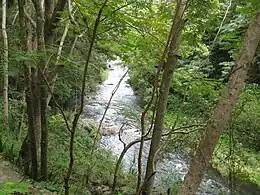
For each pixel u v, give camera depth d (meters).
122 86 19.34
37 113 6.44
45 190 5.52
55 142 9.14
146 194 5.70
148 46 4.92
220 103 3.13
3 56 4.48
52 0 5.84
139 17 4.45
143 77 6.95
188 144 9.27
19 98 11.23
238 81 3.09
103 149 10.42
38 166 6.48
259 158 10.10
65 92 10.59
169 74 5.27
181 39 5.07
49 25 5.72
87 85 13.20
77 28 4.18
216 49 11.87
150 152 5.62
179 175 9.33
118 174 8.27
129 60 5.36
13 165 6.32
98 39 4.85
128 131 13.36
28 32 5.46
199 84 5.14
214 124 3.11
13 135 8.40
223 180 9.39
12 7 10.73
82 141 10.40
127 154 11.09
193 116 6.61
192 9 4.21
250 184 9.22
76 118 3.58
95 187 7.19
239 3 4.44
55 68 5.61
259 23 3.11
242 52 3.12
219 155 10.26
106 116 14.66
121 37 5.17
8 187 2.28
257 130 9.02
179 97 6.50
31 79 5.86
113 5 3.81
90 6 3.73
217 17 4.77
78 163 7.98
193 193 3.15
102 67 8.38
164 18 4.80
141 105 14.72
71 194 6.05
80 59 5.76
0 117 9.19
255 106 8.16
